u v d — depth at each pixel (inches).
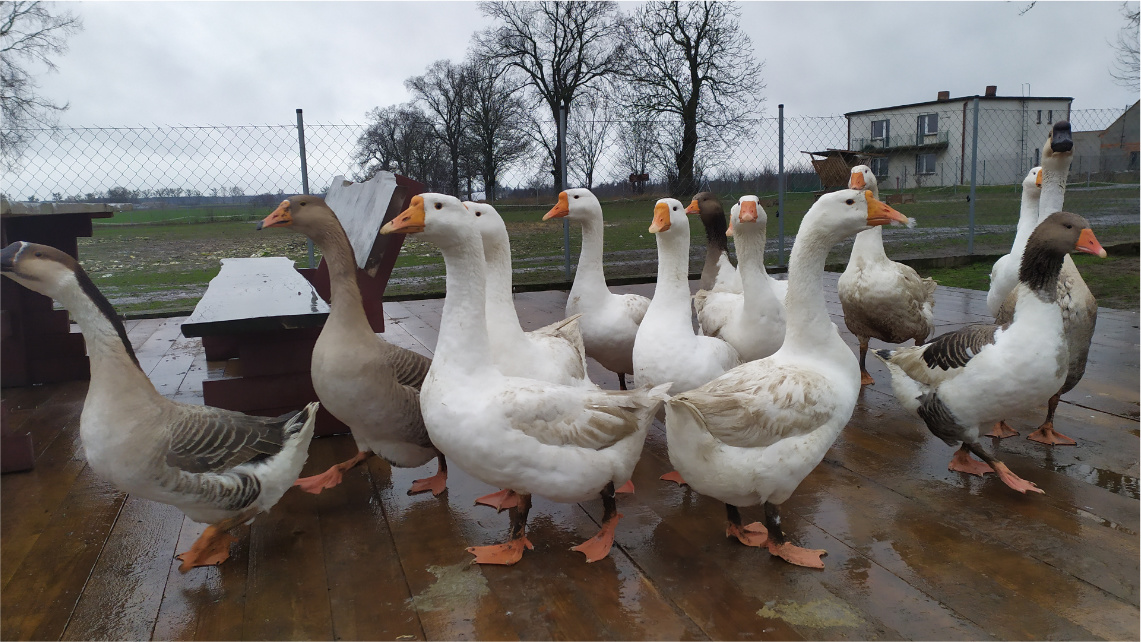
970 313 297.3
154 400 107.9
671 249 144.5
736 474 105.7
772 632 91.7
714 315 185.9
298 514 130.9
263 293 195.9
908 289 192.9
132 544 118.8
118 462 102.7
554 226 539.8
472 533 122.1
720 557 112.0
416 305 371.2
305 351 166.9
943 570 106.0
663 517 127.1
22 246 100.6
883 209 116.3
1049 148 183.8
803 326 120.9
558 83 905.5
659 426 180.5
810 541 116.3
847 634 90.9
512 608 98.6
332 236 131.2
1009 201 621.0
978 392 130.6
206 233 465.4
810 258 119.8
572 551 115.0
